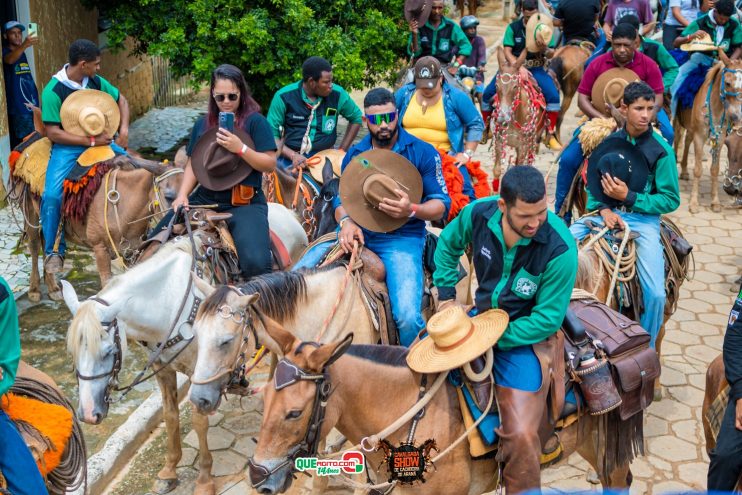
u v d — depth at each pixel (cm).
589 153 698
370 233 551
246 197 595
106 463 581
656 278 588
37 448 422
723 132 1042
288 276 497
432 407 412
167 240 573
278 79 1116
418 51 1184
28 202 814
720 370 488
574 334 438
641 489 561
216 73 575
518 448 403
